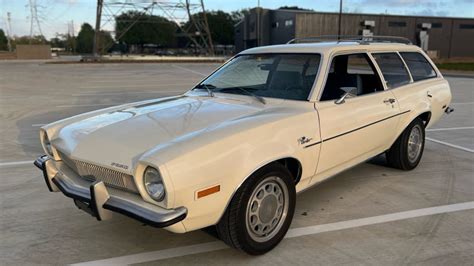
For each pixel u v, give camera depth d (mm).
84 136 3096
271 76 3912
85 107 10688
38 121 8695
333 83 3781
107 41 55531
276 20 54656
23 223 3721
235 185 2783
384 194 4371
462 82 18984
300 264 3020
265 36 57062
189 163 2541
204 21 52344
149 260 3113
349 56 4035
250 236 2986
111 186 2816
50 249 3268
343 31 50656
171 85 16672
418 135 5113
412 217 3811
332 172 3744
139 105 3885
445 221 3729
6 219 3803
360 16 50781
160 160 2482
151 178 2531
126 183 2701
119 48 78875
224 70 4395
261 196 3016
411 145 5023
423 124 5129
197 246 3312
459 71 26953
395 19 51906
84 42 87812
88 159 2863
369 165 5355
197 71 25859
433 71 5453
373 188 4539
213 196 2670
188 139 2715
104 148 2881
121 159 2719
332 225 3646
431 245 3289
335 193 4395
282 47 4230
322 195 4340
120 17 50219
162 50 80625
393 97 4422
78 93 13836
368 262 3039
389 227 3609
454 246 3273
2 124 8344
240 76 4141
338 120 3586
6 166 5406
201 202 2617
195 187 2561
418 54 5234
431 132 7598
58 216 3869
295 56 3953
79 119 3604
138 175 2551
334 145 3568
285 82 3787
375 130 4121
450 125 8320
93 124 3312
